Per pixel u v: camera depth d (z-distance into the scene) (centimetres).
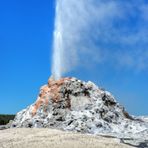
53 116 5300
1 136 4797
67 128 5112
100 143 4425
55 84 5594
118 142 4597
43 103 5469
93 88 5616
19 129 5044
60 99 5441
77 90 5534
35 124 5262
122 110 5622
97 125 5159
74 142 4381
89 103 5444
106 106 5497
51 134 4703
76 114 5288
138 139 4816
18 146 4316
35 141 4450
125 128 5231
